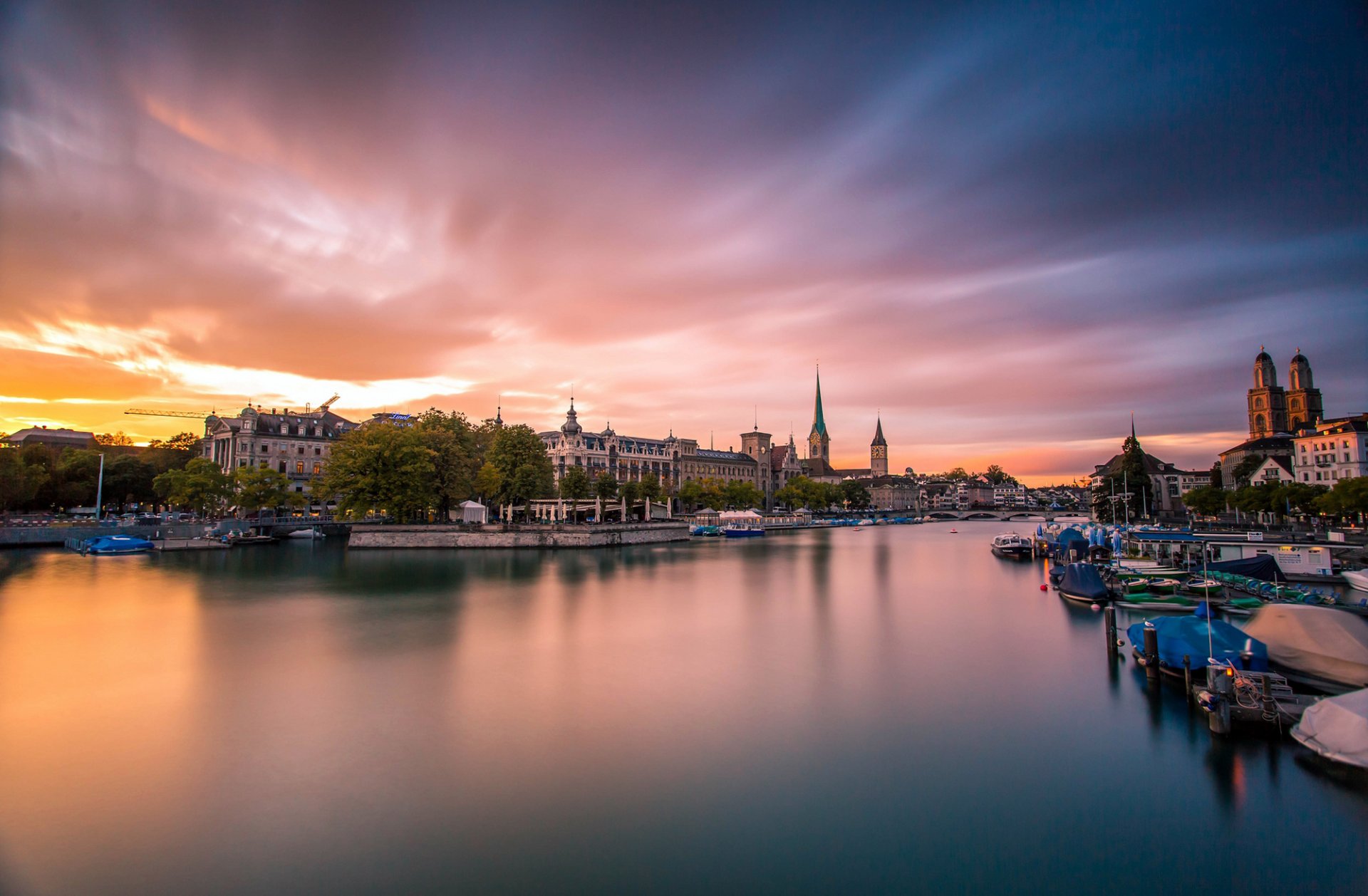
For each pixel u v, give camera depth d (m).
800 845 17.09
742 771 21.16
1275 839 17.47
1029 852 16.91
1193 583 51.22
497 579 63.66
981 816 18.52
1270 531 93.94
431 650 35.22
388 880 15.57
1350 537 78.12
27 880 15.45
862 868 16.17
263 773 20.75
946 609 49.50
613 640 38.16
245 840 17.11
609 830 17.69
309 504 147.50
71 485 118.94
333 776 20.58
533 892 15.20
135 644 36.19
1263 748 22.70
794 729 24.53
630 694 28.23
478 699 27.39
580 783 20.19
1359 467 126.69
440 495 103.56
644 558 87.06
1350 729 21.17
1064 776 20.86
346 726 24.45
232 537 98.06
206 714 25.56
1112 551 69.25
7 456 98.12
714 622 43.69
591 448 190.75
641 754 22.28
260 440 145.62
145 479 134.75
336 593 54.03
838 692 28.77
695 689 29.06
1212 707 23.83
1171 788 20.03
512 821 18.06
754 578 68.12
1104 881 15.77
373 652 34.88
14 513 116.69
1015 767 21.50
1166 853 16.78
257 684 29.25
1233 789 19.97
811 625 42.81
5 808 18.61
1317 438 134.88
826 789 19.94
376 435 95.62
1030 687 29.38
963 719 25.55
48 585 58.47
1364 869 16.20
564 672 31.38
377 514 133.12
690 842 17.19
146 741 23.02
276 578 63.81
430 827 17.78
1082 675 31.27
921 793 19.75
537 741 23.25
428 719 25.16
